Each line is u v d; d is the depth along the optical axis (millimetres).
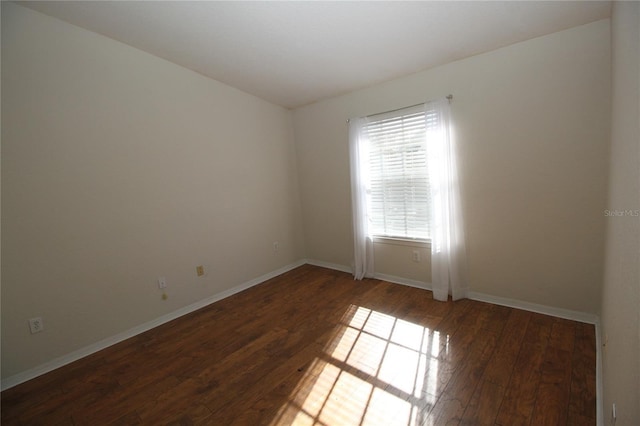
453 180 2795
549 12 2027
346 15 2143
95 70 2391
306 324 2646
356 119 3438
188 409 1741
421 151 3053
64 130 2248
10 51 2008
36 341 2154
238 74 3105
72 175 2295
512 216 2586
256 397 1801
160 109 2801
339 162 3811
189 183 3047
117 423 1673
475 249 2820
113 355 2354
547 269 2475
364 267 3623
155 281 2805
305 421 1606
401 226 3324
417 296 3064
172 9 2092
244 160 3592
